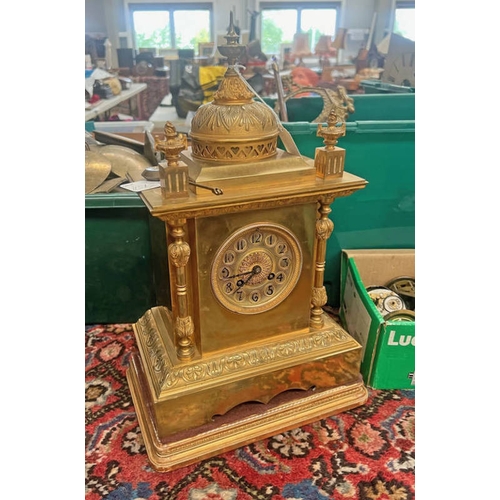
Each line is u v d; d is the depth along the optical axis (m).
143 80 3.30
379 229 1.84
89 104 2.90
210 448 1.15
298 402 1.27
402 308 1.61
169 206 0.92
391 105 2.10
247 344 1.24
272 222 1.12
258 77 3.16
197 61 3.13
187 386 1.12
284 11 3.96
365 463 1.14
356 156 1.72
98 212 1.61
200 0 3.44
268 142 1.10
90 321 1.82
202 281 1.10
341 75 4.09
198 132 1.08
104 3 3.16
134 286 1.76
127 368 1.54
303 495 1.05
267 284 1.20
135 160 1.87
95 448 1.20
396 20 4.09
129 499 1.04
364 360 1.45
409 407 1.34
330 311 1.92
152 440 1.15
